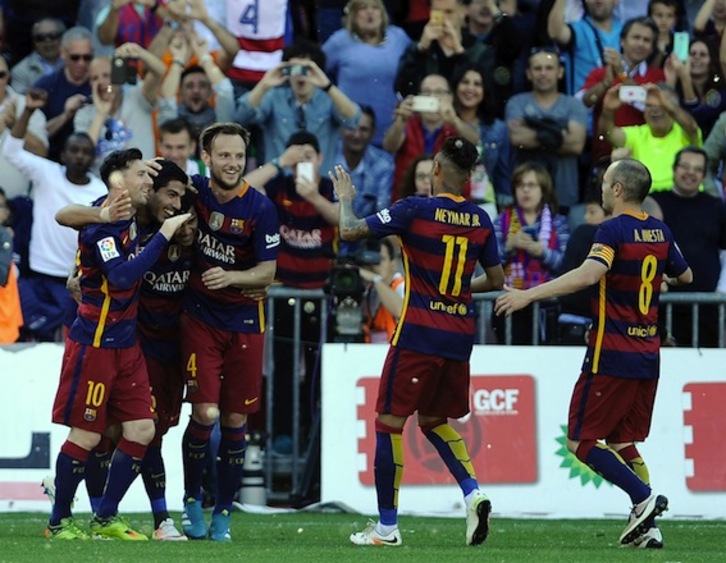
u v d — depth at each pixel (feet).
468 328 84.33
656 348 85.92
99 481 91.50
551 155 140.05
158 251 80.89
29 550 76.64
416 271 83.41
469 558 74.49
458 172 83.66
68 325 91.76
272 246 86.58
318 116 135.44
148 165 82.38
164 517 89.10
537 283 124.47
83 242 81.56
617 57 141.79
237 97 143.74
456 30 144.87
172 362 88.94
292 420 116.67
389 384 83.46
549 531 99.66
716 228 128.67
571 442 86.28
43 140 134.31
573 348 115.34
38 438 110.63
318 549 79.51
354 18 144.05
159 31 143.33
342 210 83.46
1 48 148.97
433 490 112.68
